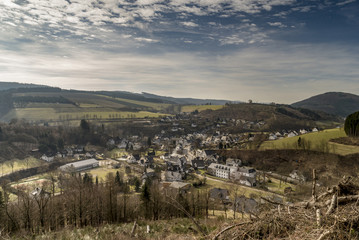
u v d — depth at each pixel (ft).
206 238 20.68
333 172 193.67
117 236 37.86
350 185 19.76
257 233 17.81
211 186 203.82
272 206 20.61
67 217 91.45
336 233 14.46
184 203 106.93
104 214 91.76
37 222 80.74
